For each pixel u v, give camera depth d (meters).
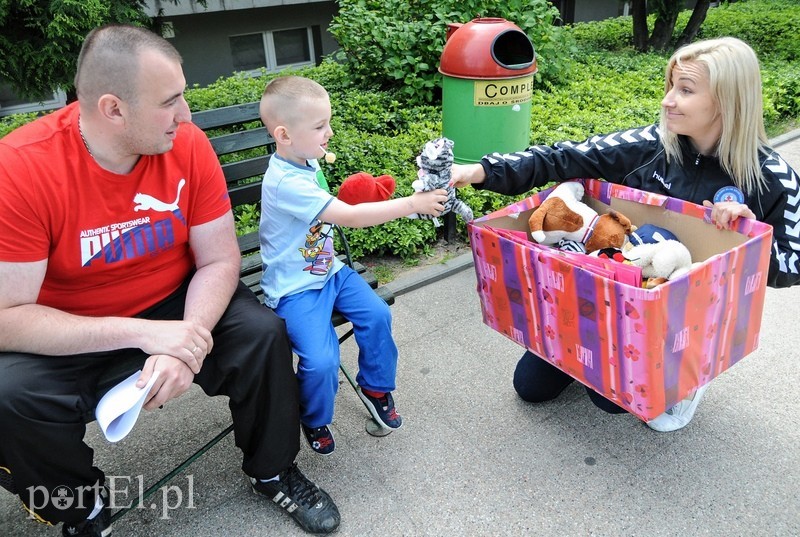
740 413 2.38
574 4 12.07
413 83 5.27
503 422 2.37
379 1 5.59
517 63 3.96
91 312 1.85
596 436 2.29
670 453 2.21
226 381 1.82
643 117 5.14
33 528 1.96
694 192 2.07
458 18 5.29
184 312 1.86
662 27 8.05
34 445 1.56
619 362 1.70
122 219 1.76
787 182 1.90
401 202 1.84
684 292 1.57
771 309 3.05
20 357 1.62
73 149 1.66
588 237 2.11
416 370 2.68
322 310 2.04
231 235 2.01
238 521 2.00
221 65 8.60
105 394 1.63
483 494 2.07
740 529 1.92
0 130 4.11
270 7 8.70
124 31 1.56
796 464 2.15
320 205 1.88
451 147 1.78
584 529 1.94
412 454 2.24
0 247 1.57
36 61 4.24
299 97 1.84
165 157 1.81
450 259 3.54
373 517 2.00
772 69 6.83
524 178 2.18
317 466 2.19
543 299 1.87
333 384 1.99
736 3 11.22
